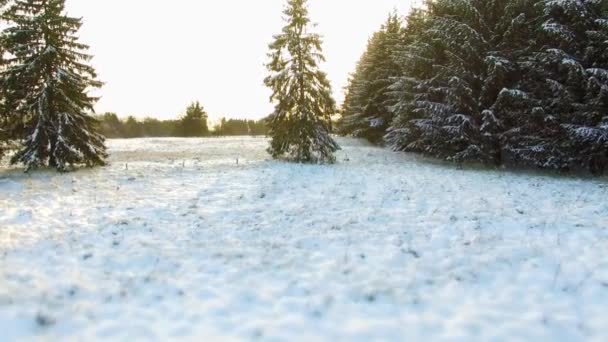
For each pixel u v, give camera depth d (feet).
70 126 49.75
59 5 49.65
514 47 57.26
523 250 22.27
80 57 52.03
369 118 104.47
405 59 70.54
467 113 58.54
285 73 60.70
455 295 17.35
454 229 26.43
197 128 187.62
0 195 34.78
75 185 41.14
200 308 16.08
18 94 48.06
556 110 51.13
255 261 21.04
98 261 20.44
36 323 14.30
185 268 19.98
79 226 26.37
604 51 47.34
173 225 27.37
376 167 58.23
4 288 16.57
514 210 31.22
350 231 26.30
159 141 112.37
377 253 22.36
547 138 51.67
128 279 18.39
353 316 15.62
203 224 27.68
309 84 61.77
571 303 16.55
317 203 34.42
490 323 15.14
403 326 14.92
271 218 29.53
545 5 50.55
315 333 14.43
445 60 66.54
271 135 66.03
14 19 47.98
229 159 67.05
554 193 38.34
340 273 19.62
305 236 25.25
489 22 60.85
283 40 61.05
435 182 44.78
